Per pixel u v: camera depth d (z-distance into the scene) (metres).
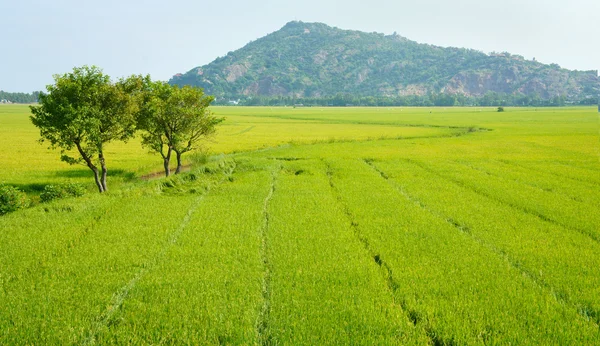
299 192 21.77
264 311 8.97
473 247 13.14
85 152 21.86
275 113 145.12
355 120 103.06
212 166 26.97
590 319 8.82
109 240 13.66
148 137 26.84
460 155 38.25
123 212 17.16
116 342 7.78
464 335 8.03
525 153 39.75
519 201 19.73
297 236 14.20
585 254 12.63
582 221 16.30
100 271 11.06
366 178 26.22
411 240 13.84
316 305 9.12
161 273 10.93
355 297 9.57
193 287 10.01
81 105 21.22
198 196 20.48
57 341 7.76
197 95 27.39
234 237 14.02
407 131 69.94
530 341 7.89
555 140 51.72
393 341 7.76
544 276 11.00
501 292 9.89
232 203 18.94
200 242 13.52
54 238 13.73
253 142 52.88
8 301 9.30
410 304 9.22
